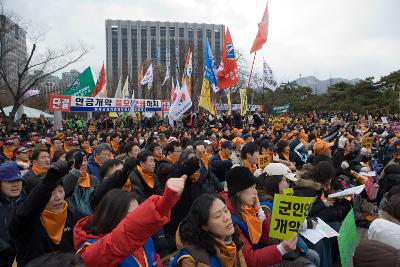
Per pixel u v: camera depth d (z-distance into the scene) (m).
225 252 3.03
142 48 76.38
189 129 18.98
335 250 5.62
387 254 2.53
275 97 57.75
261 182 4.95
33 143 13.03
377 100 51.44
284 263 4.20
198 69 45.03
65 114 55.12
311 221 4.70
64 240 3.79
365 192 8.56
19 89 24.53
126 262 2.71
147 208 2.14
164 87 50.91
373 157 12.49
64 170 3.39
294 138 14.03
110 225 2.75
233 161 8.70
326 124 28.11
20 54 29.30
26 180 4.81
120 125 28.39
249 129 18.59
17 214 3.44
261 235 3.93
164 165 6.21
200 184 6.06
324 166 5.55
